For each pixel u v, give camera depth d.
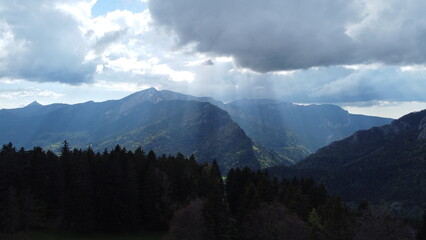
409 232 84.81
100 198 102.88
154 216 109.62
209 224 83.12
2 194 94.62
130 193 105.00
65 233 98.81
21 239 91.00
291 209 90.50
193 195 110.12
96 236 100.06
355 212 101.94
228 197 122.19
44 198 104.50
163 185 115.94
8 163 97.94
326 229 82.56
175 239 83.56
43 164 107.19
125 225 104.56
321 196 119.44
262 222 82.19
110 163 103.94
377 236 79.25
